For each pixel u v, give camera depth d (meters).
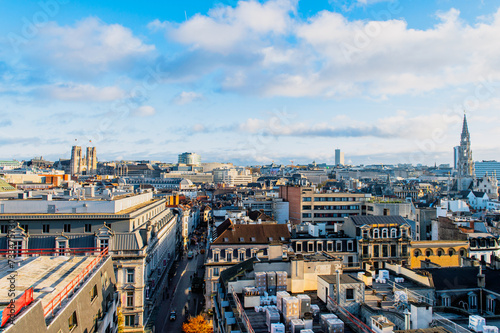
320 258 52.31
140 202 120.44
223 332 43.88
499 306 52.78
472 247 102.38
